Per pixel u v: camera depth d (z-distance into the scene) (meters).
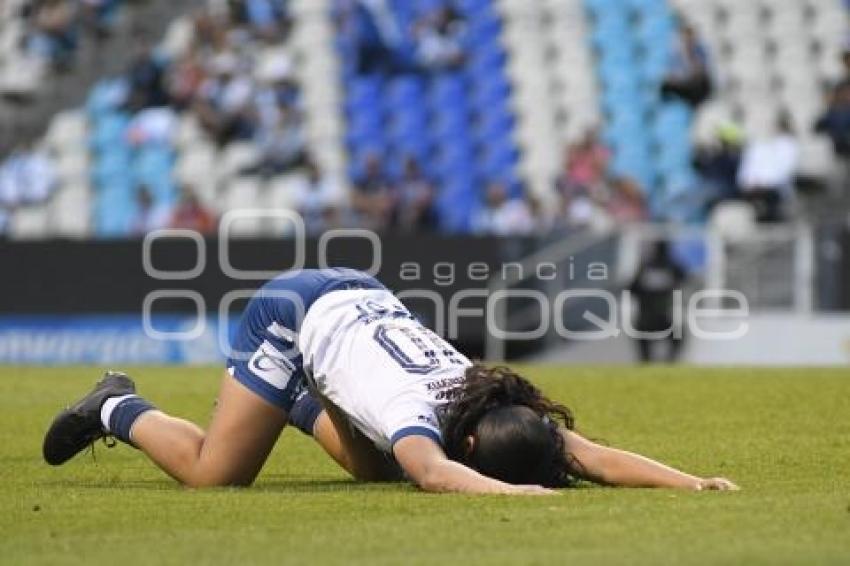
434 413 17.81
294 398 19.27
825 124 59.84
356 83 69.25
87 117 70.62
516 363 49.00
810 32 67.44
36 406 33.12
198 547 13.80
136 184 68.38
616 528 14.59
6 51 75.06
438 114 68.19
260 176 65.50
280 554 13.35
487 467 17.50
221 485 18.97
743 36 67.50
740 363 49.72
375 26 69.12
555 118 67.31
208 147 67.69
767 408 30.42
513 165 66.31
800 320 49.84
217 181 66.75
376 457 19.83
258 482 20.09
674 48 65.50
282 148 65.69
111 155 69.31
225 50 69.81
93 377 42.06
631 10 69.31
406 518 15.45
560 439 17.94
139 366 47.91
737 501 16.39
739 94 65.88
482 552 13.39
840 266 49.72
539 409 18.06
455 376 18.11
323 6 71.25
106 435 20.11
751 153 58.41
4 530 15.11
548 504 16.19
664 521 14.98
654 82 67.31
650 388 35.25
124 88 71.38
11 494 18.23
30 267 52.03
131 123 69.56
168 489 18.80
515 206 60.25
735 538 13.98
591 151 60.44
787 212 58.47
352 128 68.25
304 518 15.66
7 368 46.78
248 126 67.56
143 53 70.50
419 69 69.25
